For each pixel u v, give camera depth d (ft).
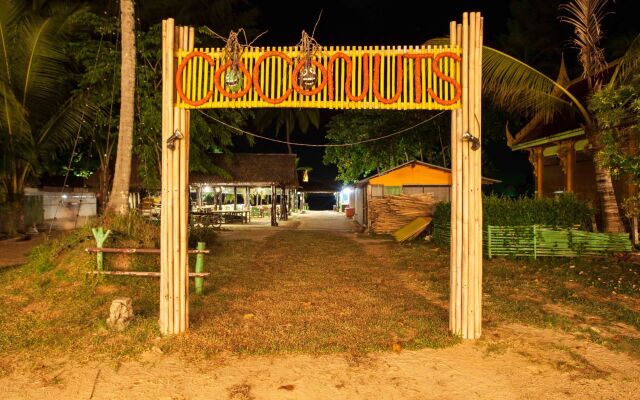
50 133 60.08
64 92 63.57
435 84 18.34
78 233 31.04
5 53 53.62
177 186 18.62
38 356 16.70
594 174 46.37
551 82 39.32
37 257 29.89
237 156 93.25
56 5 61.98
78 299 23.85
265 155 93.50
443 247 47.34
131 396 13.78
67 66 65.98
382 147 92.53
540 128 57.98
